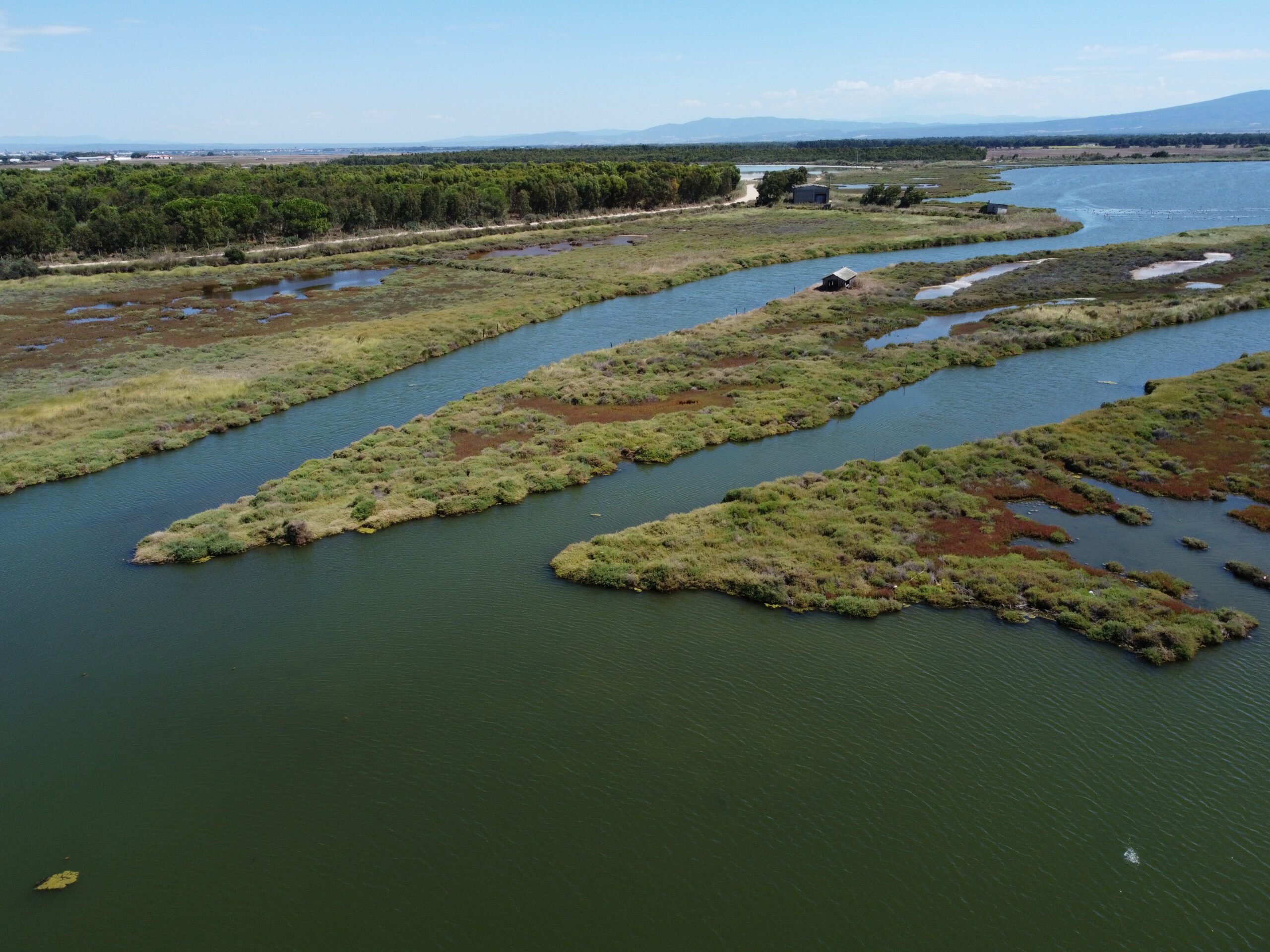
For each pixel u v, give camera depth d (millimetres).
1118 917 22750
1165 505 46500
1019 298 98562
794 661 34062
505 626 36938
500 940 22469
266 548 44469
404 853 25422
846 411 62875
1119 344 79875
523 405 66062
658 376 72188
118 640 36812
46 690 33594
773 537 43031
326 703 32281
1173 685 32062
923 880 24000
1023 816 26141
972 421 61062
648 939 22375
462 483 50531
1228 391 62688
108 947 22703
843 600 37562
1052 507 46719
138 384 70188
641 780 28031
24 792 28297
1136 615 35375
